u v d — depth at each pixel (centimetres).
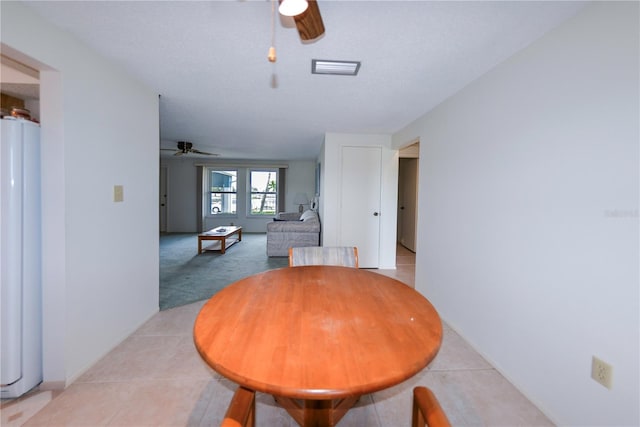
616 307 120
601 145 126
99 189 188
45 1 136
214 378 175
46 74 158
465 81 221
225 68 207
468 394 165
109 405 153
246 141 514
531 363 162
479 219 210
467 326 224
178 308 277
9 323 150
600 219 126
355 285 141
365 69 205
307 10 105
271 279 149
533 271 161
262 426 142
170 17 148
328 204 429
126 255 217
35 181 158
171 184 802
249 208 839
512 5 134
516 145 175
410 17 145
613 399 121
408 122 351
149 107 245
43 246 161
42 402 153
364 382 72
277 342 89
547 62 154
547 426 144
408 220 612
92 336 184
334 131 412
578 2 130
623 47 117
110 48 179
